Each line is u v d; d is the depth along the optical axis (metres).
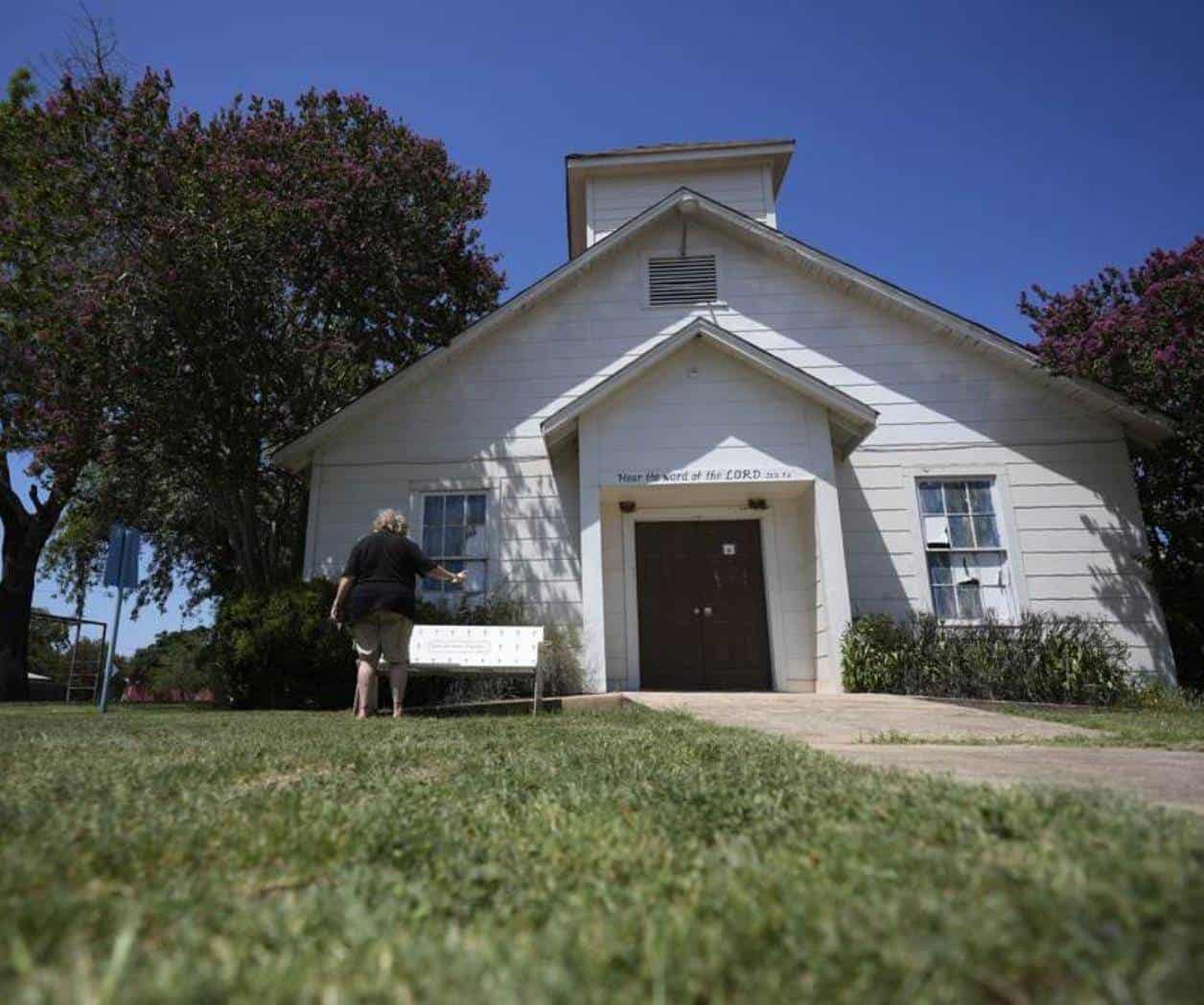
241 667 9.07
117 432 10.71
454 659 7.58
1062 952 0.91
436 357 11.73
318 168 11.28
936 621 9.80
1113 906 1.06
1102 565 10.69
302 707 9.13
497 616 10.05
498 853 1.59
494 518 11.31
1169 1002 0.80
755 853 1.46
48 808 1.91
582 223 16.52
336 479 11.55
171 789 2.33
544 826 1.84
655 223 12.53
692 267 12.38
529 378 11.88
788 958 0.96
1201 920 1.00
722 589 10.95
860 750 3.74
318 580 9.84
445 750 3.45
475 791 2.32
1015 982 0.88
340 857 1.56
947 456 11.25
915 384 11.54
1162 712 7.48
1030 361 10.98
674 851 1.55
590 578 9.79
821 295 12.07
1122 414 10.79
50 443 10.93
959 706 7.11
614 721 5.45
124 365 10.38
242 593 9.97
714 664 10.73
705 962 0.94
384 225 11.80
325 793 2.25
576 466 11.43
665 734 4.19
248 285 10.73
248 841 1.64
